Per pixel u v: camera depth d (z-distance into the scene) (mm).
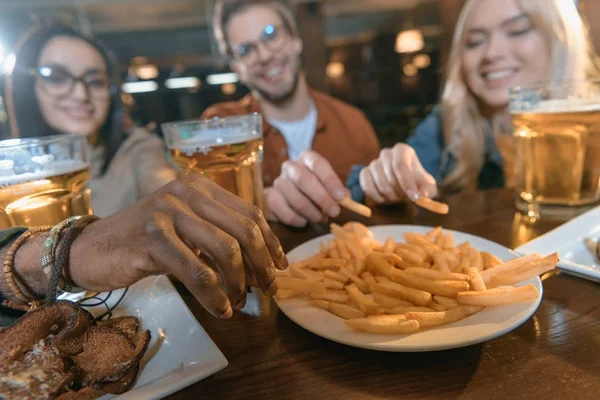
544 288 541
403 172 848
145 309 515
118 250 382
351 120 2178
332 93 4902
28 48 1588
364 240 637
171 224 373
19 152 643
